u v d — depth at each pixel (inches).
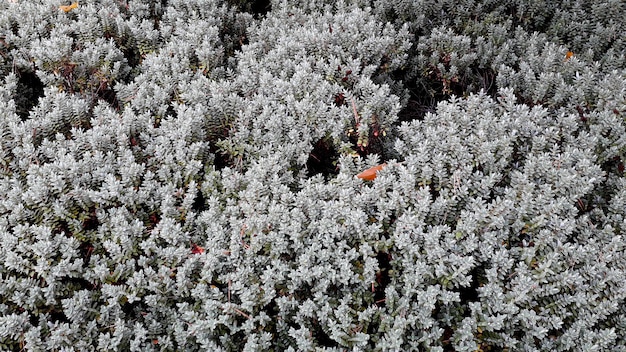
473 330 79.5
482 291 82.0
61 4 152.1
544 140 102.9
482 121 106.6
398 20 163.5
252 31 154.1
